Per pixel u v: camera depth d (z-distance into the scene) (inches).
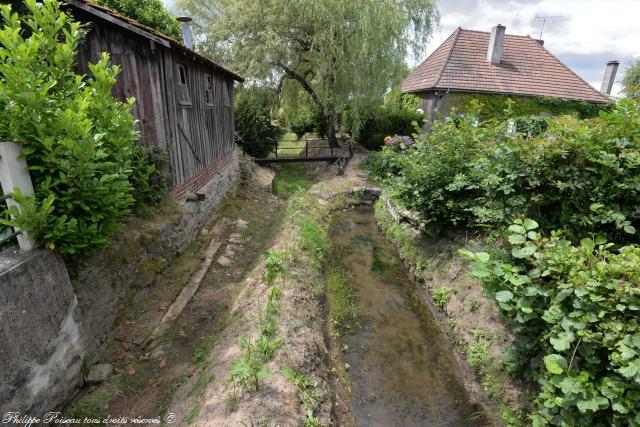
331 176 481.7
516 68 592.7
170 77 222.1
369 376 154.6
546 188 149.6
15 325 93.0
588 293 99.3
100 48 189.3
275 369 119.6
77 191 110.3
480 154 204.7
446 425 131.5
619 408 85.9
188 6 581.9
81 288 124.3
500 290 128.3
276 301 158.6
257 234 274.1
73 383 116.2
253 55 494.3
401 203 258.5
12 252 101.9
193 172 263.3
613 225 136.0
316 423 109.4
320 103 557.0
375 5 469.1
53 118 108.2
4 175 100.1
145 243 170.2
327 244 270.7
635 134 135.3
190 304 175.0
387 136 549.6
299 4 475.8
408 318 195.8
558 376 100.2
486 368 144.6
